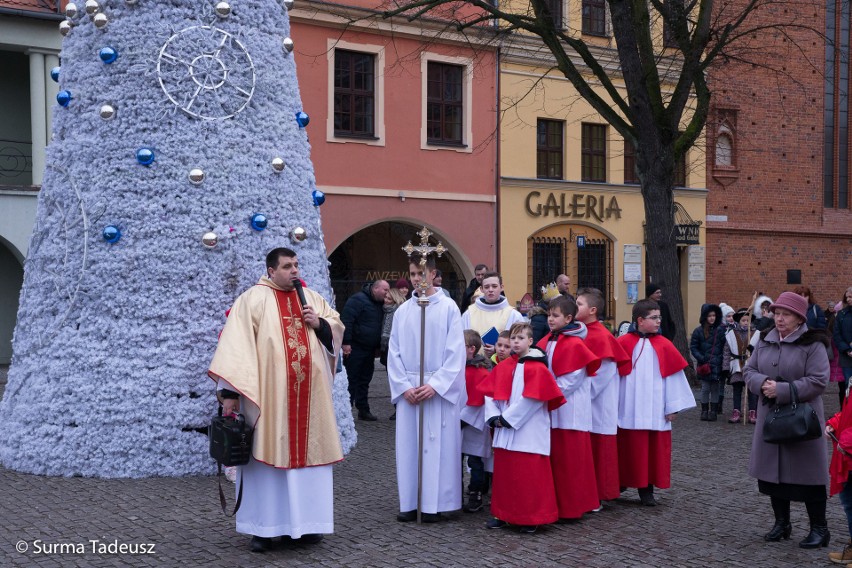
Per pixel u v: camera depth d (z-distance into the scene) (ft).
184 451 27.30
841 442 18.69
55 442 27.20
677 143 50.03
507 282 71.26
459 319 23.50
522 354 22.25
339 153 63.41
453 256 69.92
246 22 29.55
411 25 65.77
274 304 20.35
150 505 23.67
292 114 30.55
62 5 60.64
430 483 22.79
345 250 70.85
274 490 19.81
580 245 74.13
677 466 30.68
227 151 28.48
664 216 50.11
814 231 85.51
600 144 76.59
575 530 22.36
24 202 59.16
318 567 18.92
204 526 21.77
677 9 50.11
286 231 29.35
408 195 66.39
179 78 28.19
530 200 72.38
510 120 71.36
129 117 27.94
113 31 28.22
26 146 64.69
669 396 24.97
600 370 24.39
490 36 66.59
